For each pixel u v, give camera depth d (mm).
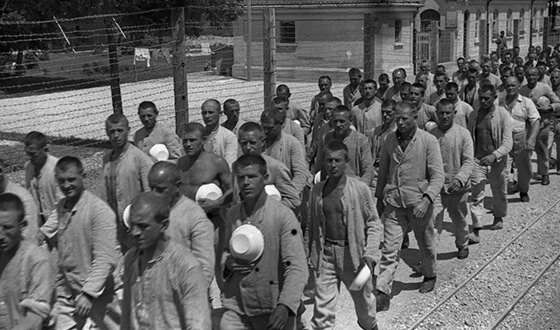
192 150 7582
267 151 8422
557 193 14500
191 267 4785
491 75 17172
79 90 31219
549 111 14703
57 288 6648
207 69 40562
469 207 12266
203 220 6223
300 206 8227
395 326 8102
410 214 8672
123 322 4988
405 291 9266
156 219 4715
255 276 5727
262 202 5770
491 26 47031
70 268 6617
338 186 6961
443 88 13523
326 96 11469
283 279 5758
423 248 8945
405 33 37844
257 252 5676
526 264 10430
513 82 13227
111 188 7957
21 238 5332
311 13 36312
